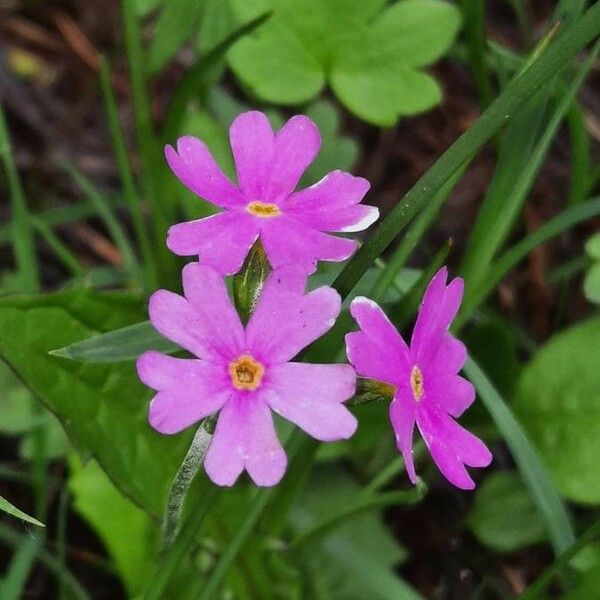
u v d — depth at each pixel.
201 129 0.15
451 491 0.15
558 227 0.13
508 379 0.14
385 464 0.14
